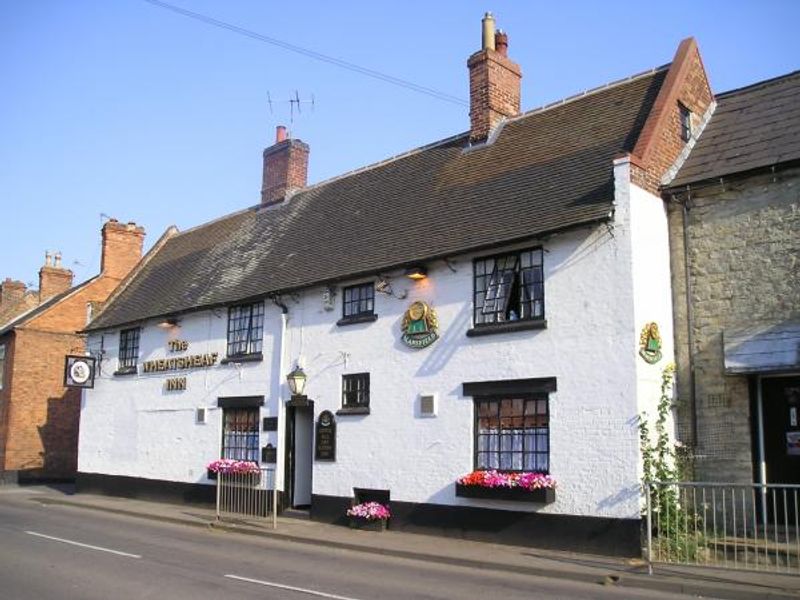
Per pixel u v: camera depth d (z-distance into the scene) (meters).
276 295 19.34
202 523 17.30
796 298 12.80
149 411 23.61
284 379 19.05
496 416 14.58
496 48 19.53
